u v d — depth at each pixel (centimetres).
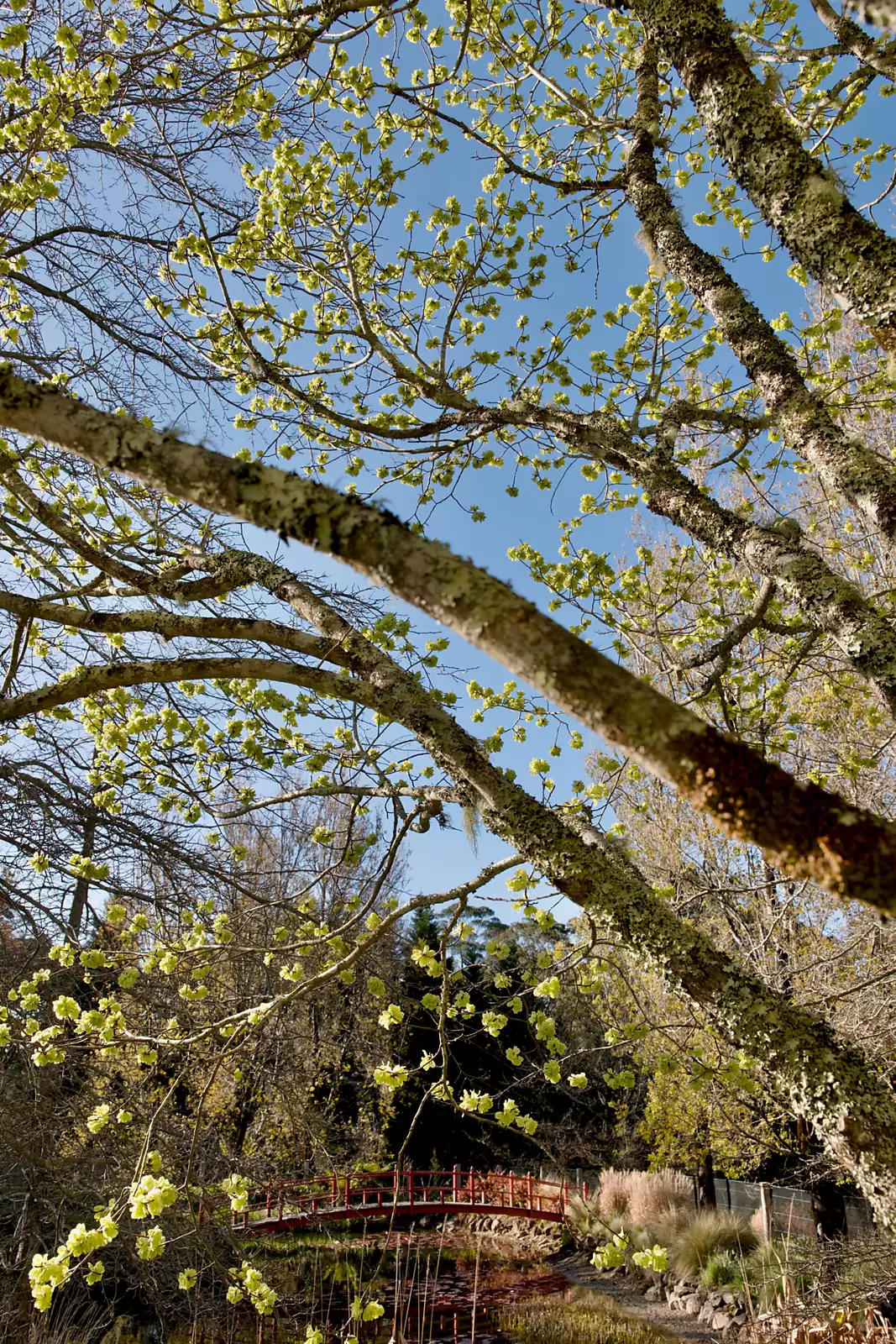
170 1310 640
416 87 393
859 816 82
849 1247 715
